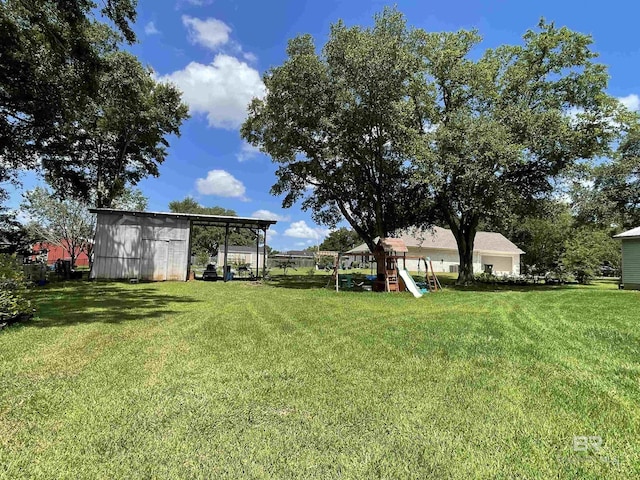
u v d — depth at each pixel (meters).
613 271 29.81
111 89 16.33
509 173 17.45
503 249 37.16
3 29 9.41
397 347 5.07
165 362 4.18
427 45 17.42
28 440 2.39
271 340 5.41
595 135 16.12
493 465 2.17
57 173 18.81
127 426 2.61
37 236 22.92
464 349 5.00
